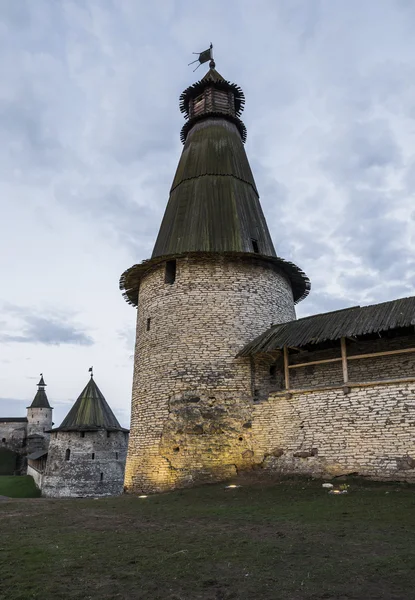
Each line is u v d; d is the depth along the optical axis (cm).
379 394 1356
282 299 1903
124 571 614
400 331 1499
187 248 1858
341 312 1561
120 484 3300
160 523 952
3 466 5644
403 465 1266
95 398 3478
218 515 1008
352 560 632
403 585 538
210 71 2361
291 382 1698
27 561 668
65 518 1045
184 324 1752
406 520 856
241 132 2331
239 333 1741
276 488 1316
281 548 704
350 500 1077
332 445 1411
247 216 1989
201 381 1673
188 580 575
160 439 1653
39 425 5944
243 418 1623
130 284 2083
